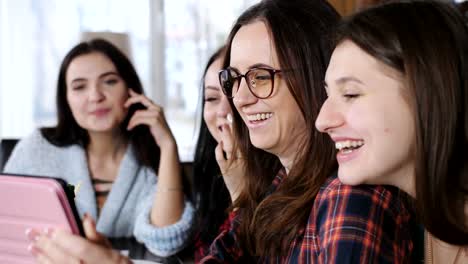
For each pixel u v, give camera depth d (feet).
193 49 9.78
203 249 4.16
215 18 9.78
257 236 2.74
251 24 2.75
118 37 6.87
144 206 4.69
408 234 2.16
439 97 1.85
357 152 1.99
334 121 2.00
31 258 2.26
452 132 1.87
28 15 9.04
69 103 4.78
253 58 2.69
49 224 2.10
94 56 4.67
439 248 2.23
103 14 9.27
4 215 2.18
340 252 1.98
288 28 2.64
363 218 2.03
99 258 1.96
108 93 4.70
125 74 4.82
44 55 9.16
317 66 2.62
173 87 9.82
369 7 2.15
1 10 8.93
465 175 1.94
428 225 2.00
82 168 4.88
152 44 9.56
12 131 9.20
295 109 2.69
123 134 4.98
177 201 4.51
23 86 9.16
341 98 2.01
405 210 2.19
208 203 4.45
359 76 1.92
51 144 4.97
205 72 4.32
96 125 4.70
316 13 2.70
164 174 4.60
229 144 3.83
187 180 4.94
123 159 4.83
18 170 4.90
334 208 2.15
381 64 1.89
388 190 2.16
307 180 2.61
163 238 4.24
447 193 1.93
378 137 1.91
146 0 9.43
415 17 1.94
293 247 2.49
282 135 2.76
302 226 2.48
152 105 4.79
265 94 2.68
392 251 2.03
